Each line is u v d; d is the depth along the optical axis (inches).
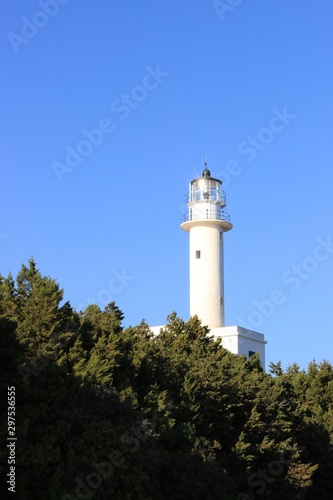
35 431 991.0
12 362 1028.5
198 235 2736.2
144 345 1505.9
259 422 1563.7
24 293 1360.7
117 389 1282.0
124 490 1066.1
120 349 1366.9
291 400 1809.8
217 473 1316.4
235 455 1486.2
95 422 1090.1
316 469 1763.0
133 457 1096.2
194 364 1612.9
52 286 1325.0
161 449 1234.6
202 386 1523.1
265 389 1724.9
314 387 2276.1
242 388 1585.9
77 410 1096.2
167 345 1878.7
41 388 1048.2
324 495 1839.3
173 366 1510.8
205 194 2746.1
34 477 949.2
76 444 1035.9
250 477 1488.7
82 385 1163.9
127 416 1180.5
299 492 1598.2
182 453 1263.5
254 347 2600.9
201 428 1448.1
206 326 2107.5
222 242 2778.1
